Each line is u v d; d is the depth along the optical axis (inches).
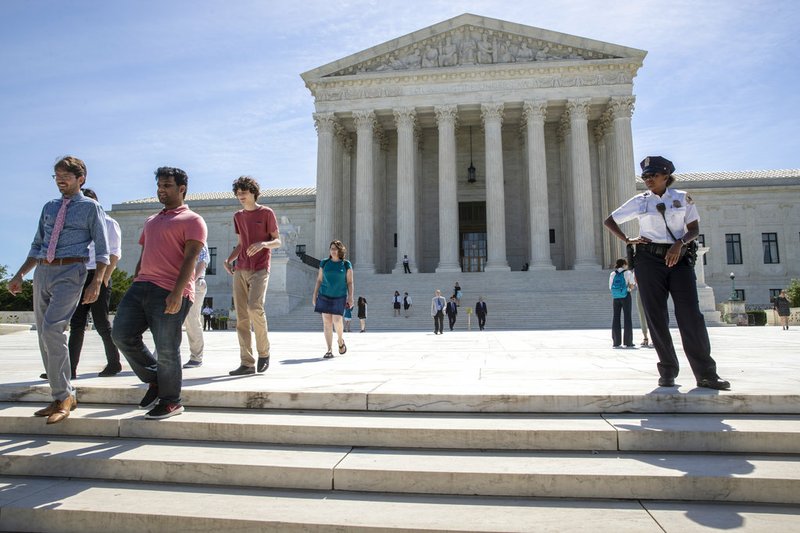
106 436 198.4
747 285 2165.4
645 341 525.7
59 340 205.9
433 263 2007.9
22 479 174.6
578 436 174.9
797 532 132.5
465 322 1275.8
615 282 526.6
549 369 299.4
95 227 220.4
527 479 154.7
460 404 202.4
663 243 227.5
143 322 214.8
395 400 205.3
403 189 1756.9
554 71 1743.4
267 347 293.7
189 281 216.8
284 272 1323.8
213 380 254.5
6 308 1850.4
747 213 2203.5
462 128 2091.5
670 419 190.9
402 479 158.4
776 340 656.4
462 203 2091.5
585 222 1685.5
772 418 191.9
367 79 1798.7
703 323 219.9
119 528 147.4
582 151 1708.9
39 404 229.8
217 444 187.8
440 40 1820.9
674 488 151.4
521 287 1562.5
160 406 201.0
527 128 1749.5
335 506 150.0
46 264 212.8
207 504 152.5
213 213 2368.4
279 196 2362.2
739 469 157.3
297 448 182.9
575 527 136.2
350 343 637.9
